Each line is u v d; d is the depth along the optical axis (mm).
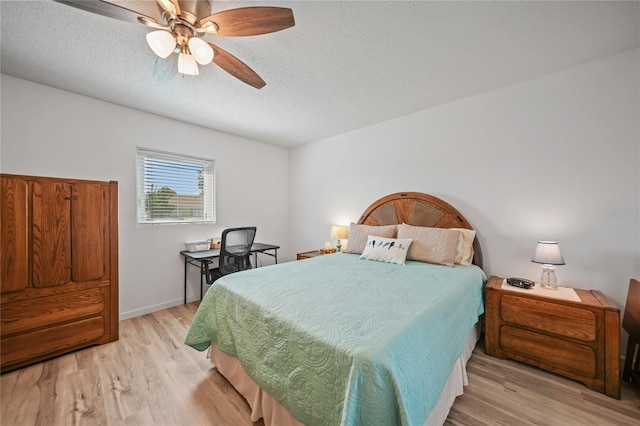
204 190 3383
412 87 2291
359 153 3420
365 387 846
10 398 1518
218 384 1656
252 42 1671
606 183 1888
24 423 1339
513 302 1879
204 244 3225
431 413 1148
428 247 2430
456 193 2600
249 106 2674
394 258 2404
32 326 1844
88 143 2445
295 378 1098
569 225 2025
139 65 1924
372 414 832
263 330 1312
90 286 2088
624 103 1819
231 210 3627
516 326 1872
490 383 1658
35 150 2186
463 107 2541
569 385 1636
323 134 3654
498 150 2350
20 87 2117
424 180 2820
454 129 2602
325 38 1635
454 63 1924
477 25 1521
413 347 1041
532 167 2184
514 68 2002
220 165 3496
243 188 3773
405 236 2629
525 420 1365
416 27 1537
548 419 1372
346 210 3598
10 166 2082
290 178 4414
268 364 1250
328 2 1351
